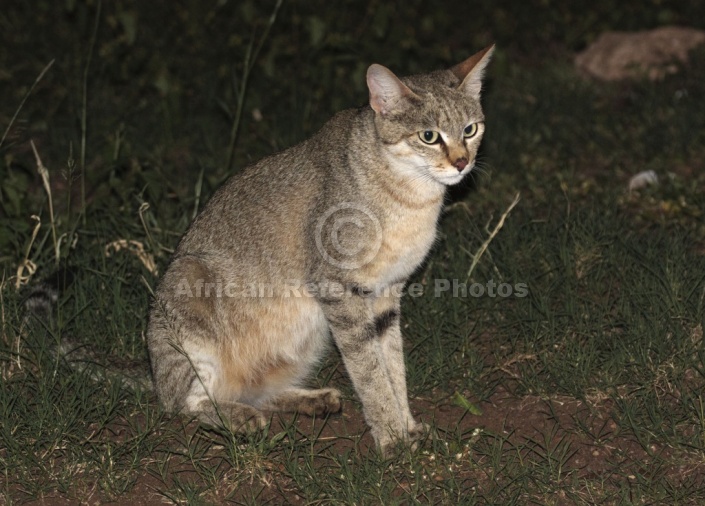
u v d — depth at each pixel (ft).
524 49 37.65
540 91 32.81
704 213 23.88
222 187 18.60
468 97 17.53
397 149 16.72
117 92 32.86
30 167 26.84
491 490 15.24
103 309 20.10
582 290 20.94
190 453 15.81
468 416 17.57
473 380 18.34
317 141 17.71
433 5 38.68
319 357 18.99
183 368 17.47
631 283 20.56
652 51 35.01
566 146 28.91
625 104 32.35
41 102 31.99
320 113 31.17
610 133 29.91
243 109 30.30
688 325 18.81
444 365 18.76
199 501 15.15
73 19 35.32
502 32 37.63
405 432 16.67
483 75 18.57
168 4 36.73
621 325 19.44
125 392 18.02
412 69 32.73
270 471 15.92
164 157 28.78
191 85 32.83
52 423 16.44
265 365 18.28
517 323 19.67
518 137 29.32
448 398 18.24
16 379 17.87
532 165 27.40
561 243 21.79
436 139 16.84
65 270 19.83
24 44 34.47
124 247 22.09
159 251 21.83
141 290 20.76
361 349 16.87
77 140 29.35
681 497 14.82
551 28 38.27
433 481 15.62
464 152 17.02
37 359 18.20
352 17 36.88
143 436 16.24
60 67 33.17
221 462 16.15
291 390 18.45
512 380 18.49
